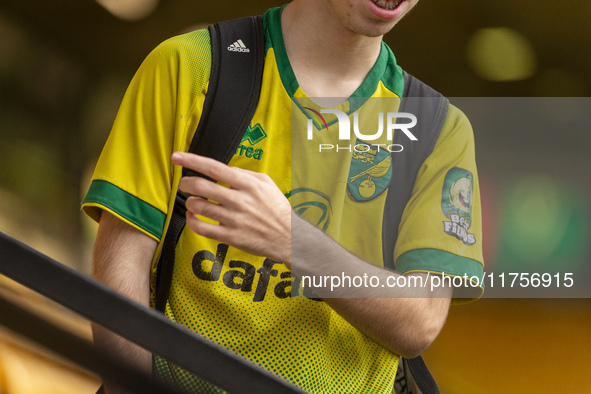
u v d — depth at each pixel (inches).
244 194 88.7
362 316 102.2
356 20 98.5
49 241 399.9
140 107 102.4
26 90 474.0
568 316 418.9
